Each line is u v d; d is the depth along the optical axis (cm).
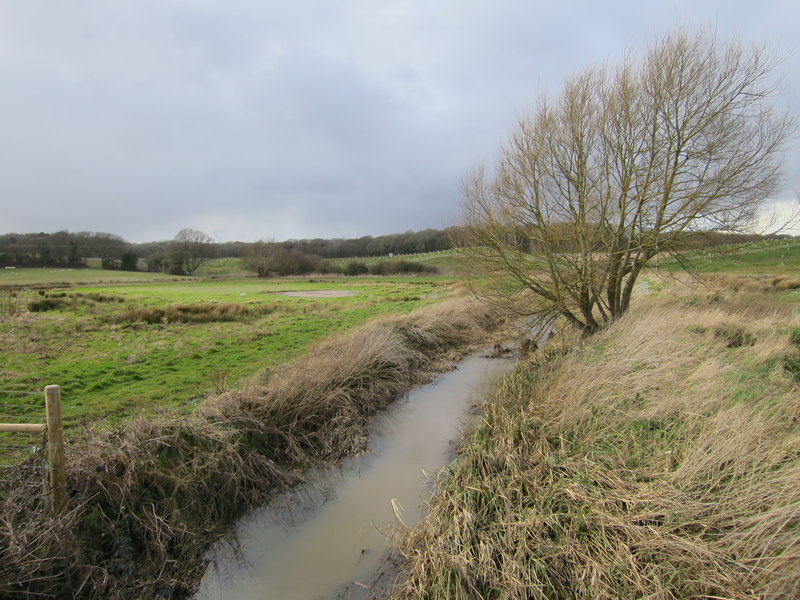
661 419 634
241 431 741
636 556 424
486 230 1273
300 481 725
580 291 1299
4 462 576
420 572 473
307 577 527
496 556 469
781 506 416
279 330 1811
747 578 377
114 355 1312
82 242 9169
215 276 7175
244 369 1179
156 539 516
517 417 746
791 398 619
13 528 445
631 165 1185
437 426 946
